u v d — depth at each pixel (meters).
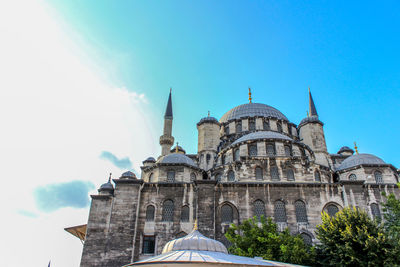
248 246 29.75
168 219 37.84
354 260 27.16
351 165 48.09
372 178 45.47
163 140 63.75
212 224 35.94
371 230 28.80
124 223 36.75
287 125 61.00
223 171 45.19
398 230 29.25
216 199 38.41
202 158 54.28
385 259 26.36
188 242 19.22
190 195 38.94
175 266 15.17
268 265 16.86
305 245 31.83
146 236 36.88
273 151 45.50
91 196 38.88
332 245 29.30
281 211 38.00
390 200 31.86
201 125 58.50
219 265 15.30
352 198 37.88
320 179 43.44
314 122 57.47
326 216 33.06
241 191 38.84
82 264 35.31
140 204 38.53
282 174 42.09
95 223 37.44
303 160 43.09
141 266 15.43
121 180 38.94
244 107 66.69
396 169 47.91
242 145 46.38
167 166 45.88
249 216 37.38
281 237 30.64
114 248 35.50
